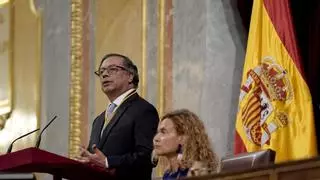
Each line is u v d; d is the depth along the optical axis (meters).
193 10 11.47
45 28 13.16
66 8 12.95
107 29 12.44
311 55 10.27
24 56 13.34
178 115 7.57
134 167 8.32
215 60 11.27
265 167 4.71
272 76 10.13
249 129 10.24
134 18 12.12
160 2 11.81
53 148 12.84
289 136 9.88
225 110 11.18
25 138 13.16
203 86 11.26
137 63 11.98
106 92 9.02
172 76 11.59
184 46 11.52
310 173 4.77
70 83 12.76
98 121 9.10
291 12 10.22
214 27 11.31
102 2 12.54
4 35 13.52
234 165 7.09
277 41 10.18
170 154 7.52
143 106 8.82
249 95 10.30
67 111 12.75
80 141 12.56
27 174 7.40
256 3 10.46
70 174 7.57
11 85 13.41
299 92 9.93
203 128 7.56
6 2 13.55
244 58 11.20
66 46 12.87
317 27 10.24
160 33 11.77
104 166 8.05
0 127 13.45
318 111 10.20
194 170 7.28
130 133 8.69
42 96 13.09
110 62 9.00
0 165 7.30
